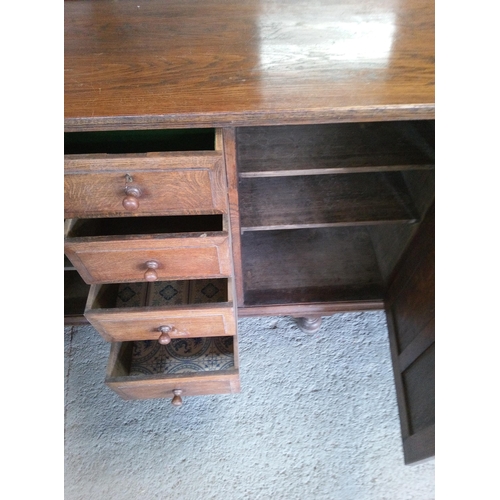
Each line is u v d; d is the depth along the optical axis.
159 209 0.66
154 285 0.96
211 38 0.66
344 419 1.02
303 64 0.62
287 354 1.11
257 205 0.89
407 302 0.96
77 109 0.57
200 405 1.04
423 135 0.80
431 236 0.83
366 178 0.94
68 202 0.63
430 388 0.87
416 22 0.68
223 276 0.78
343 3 0.71
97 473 0.96
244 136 0.81
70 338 1.13
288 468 0.96
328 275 1.10
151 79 0.60
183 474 0.96
